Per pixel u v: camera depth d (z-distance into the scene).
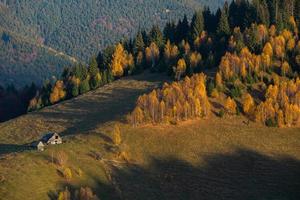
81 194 177.88
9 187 178.00
